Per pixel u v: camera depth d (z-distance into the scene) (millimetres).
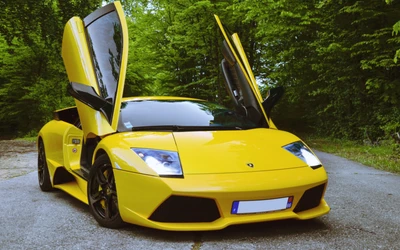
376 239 2605
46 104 17156
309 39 13039
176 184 2443
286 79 14297
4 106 19094
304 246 2445
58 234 2730
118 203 2686
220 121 3484
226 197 2457
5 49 17172
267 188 2502
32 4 11773
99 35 3438
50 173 4145
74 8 12094
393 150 8258
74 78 3438
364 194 4152
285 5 11836
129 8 16188
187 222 2529
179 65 19281
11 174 5676
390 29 9438
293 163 2785
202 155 2678
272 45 14406
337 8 11047
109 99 3189
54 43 13344
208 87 18984
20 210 3451
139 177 2549
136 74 19656
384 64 9336
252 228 2805
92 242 2547
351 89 11617
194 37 16125
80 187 3635
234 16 14883
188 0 15195
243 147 2863
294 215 2619
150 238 2602
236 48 3947
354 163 6891
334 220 3084
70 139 3926
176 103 3709
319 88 13109
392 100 9914
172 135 2951
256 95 3709
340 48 10562
